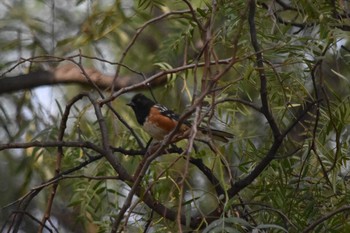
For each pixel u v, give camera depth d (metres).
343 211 8.02
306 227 8.19
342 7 9.07
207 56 7.37
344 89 10.92
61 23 13.84
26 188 12.85
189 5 7.83
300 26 9.23
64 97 13.26
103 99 8.47
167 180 8.67
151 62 12.81
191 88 11.92
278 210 8.20
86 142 8.24
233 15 8.49
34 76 13.00
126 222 7.28
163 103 11.94
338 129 8.30
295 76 8.41
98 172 9.95
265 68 7.93
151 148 8.51
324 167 8.41
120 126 10.70
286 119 10.04
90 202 9.79
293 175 8.85
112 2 12.86
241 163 8.73
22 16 13.56
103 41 13.37
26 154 12.47
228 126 9.23
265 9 9.10
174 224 8.44
